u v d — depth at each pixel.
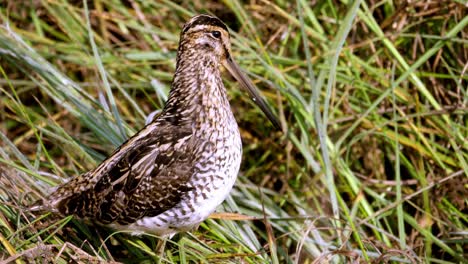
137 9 13.34
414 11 12.41
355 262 9.49
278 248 10.70
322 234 11.43
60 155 12.46
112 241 10.20
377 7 12.80
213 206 9.53
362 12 12.23
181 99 9.74
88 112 11.30
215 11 13.43
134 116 13.09
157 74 12.93
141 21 13.48
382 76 12.09
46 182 10.06
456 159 11.58
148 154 9.48
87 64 12.90
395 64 12.05
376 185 11.88
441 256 11.38
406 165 11.66
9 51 11.90
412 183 11.71
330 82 10.80
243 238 10.28
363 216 11.41
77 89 11.59
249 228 10.50
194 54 9.72
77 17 13.40
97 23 13.55
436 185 11.46
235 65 10.12
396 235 11.67
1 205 9.41
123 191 9.44
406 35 11.98
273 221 11.18
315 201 11.67
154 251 9.82
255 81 12.65
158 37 13.42
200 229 10.39
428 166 11.70
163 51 13.17
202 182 9.39
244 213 11.17
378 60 12.46
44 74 11.62
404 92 12.05
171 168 9.39
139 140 9.67
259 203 11.25
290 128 12.14
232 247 9.97
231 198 10.73
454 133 11.41
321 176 11.41
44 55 13.03
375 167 12.12
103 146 11.88
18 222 9.09
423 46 12.44
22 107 10.75
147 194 9.39
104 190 9.45
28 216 9.51
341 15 12.87
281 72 12.40
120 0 13.62
